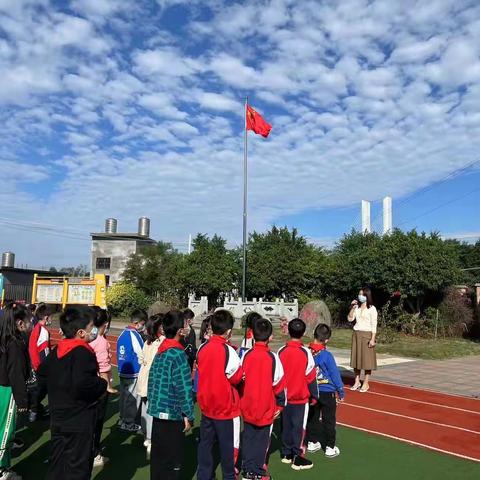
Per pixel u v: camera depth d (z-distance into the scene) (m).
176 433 4.43
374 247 23.42
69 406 3.93
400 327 21.56
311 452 6.13
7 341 4.81
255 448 4.80
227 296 34.25
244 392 4.80
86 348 4.05
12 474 4.86
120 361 6.78
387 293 23.53
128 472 5.28
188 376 4.46
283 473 5.38
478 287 22.64
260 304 25.44
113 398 8.80
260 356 4.88
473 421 7.79
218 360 4.59
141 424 6.16
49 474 3.90
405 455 6.09
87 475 4.00
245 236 24.69
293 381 5.49
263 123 24.78
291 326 5.61
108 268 41.06
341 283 25.06
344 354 15.40
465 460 5.93
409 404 8.95
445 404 8.98
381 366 13.44
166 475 4.39
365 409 8.55
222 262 33.12
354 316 10.24
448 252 21.72
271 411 4.84
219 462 5.68
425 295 22.30
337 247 33.56
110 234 40.94
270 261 33.50
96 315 5.83
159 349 4.60
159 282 33.38
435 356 15.41
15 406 4.92
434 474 5.45
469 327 21.56
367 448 6.35
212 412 4.59
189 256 33.62
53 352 4.13
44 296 26.86
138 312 6.89
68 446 3.92
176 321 4.59
